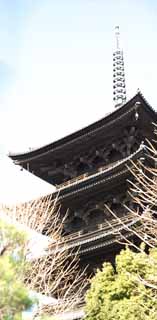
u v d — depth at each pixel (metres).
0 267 10.40
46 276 26.67
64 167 39.03
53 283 26.73
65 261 32.31
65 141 36.91
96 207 35.00
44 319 12.03
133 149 35.59
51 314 24.52
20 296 10.10
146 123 34.09
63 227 36.06
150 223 21.33
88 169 38.12
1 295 10.04
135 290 21.89
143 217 19.78
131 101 32.22
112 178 32.56
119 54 47.91
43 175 40.62
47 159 38.84
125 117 33.50
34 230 27.06
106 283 23.94
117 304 22.19
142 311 20.83
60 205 35.62
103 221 35.06
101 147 36.84
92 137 35.94
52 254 29.25
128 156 32.50
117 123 34.25
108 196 34.41
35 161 38.97
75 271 31.98
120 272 23.06
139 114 32.84
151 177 28.27
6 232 11.62
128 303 21.59
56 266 28.31
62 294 28.59
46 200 33.59
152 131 34.66
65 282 29.62
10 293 10.07
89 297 24.08
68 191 34.88
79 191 34.56
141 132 34.81
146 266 21.98
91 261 32.81
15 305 10.06
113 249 31.16
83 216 35.88
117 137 35.59
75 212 36.12
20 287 10.21
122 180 32.41
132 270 22.41
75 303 26.91
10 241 11.60
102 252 31.84
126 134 34.78
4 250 11.48
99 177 33.25
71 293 29.95
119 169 31.56
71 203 35.84
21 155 38.44
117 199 33.66
